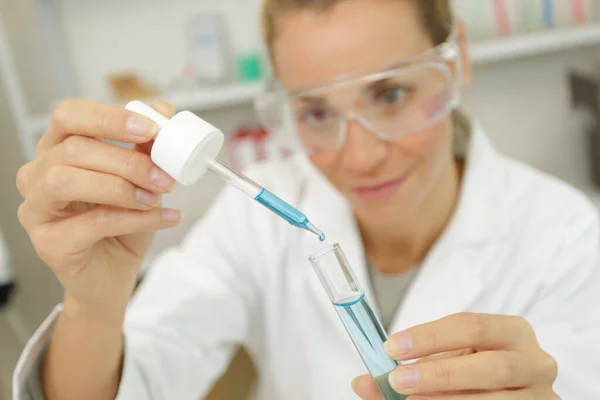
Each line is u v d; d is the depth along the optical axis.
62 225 0.57
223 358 1.04
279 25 0.83
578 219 0.94
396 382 0.55
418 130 0.84
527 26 1.99
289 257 1.08
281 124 1.00
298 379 1.06
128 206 0.54
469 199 0.98
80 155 0.53
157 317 0.92
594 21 2.06
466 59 0.97
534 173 1.04
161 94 1.85
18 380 0.65
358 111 0.83
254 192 0.53
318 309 1.03
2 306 1.79
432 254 0.96
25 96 1.89
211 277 1.03
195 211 2.14
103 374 0.69
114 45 1.97
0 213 1.91
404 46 0.81
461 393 0.58
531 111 2.26
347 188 0.90
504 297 0.93
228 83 1.93
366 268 1.02
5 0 1.81
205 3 2.00
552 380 0.59
